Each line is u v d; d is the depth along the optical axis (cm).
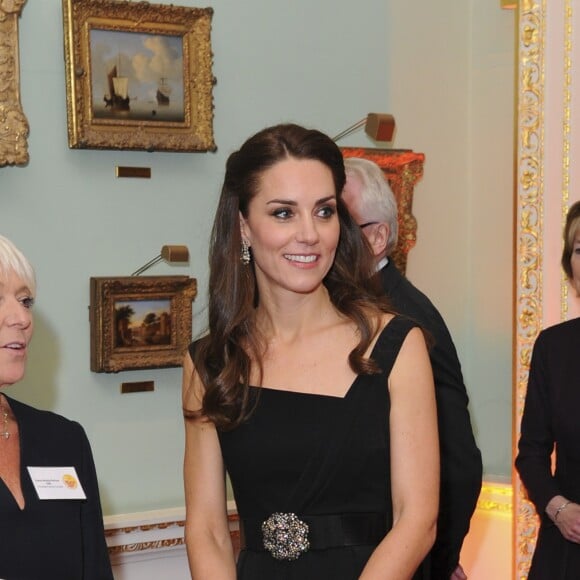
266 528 270
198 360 286
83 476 282
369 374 266
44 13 486
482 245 608
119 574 499
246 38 541
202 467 284
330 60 566
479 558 580
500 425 598
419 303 367
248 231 282
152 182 516
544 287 506
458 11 606
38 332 488
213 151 520
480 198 608
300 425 269
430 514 257
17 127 472
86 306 500
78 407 498
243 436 274
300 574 265
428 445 262
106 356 493
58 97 491
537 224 507
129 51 498
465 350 618
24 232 485
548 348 407
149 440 517
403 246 561
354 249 290
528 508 498
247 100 542
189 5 523
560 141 505
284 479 270
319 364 273
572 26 504
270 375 276
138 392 513
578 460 384
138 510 513
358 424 265
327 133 565
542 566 384
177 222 523
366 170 390
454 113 607
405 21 589
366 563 262
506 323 593
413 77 593
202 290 529
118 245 508
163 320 505
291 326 279
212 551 275
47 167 489
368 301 280
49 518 266
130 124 498
